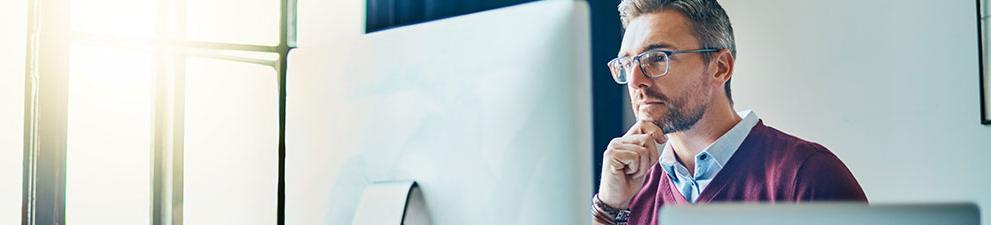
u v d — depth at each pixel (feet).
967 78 6.50
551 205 2.91
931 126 6.61
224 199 7.16
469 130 3.08
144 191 7.05
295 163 3.66
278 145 4.83
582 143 2.89
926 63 6.63
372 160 3.37
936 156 6.59
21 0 6.53
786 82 7.04
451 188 3.14
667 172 7.29
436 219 3.19
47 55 6.29
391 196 3.25
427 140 3.20
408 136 3.26
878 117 6.76
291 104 3.69
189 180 7.20
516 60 2.97
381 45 3.35
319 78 3.58
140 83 7.04
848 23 6.86
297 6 7.50
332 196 3.51
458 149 3.11
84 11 6.75
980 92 6.43
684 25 7.23
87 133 6.76
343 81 3.48
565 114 2.88
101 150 6.84
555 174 2.90
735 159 7.13
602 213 7.52
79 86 6.72
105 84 6.86
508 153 2.99
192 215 7.16
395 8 7.75
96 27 6.79
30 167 6.23
